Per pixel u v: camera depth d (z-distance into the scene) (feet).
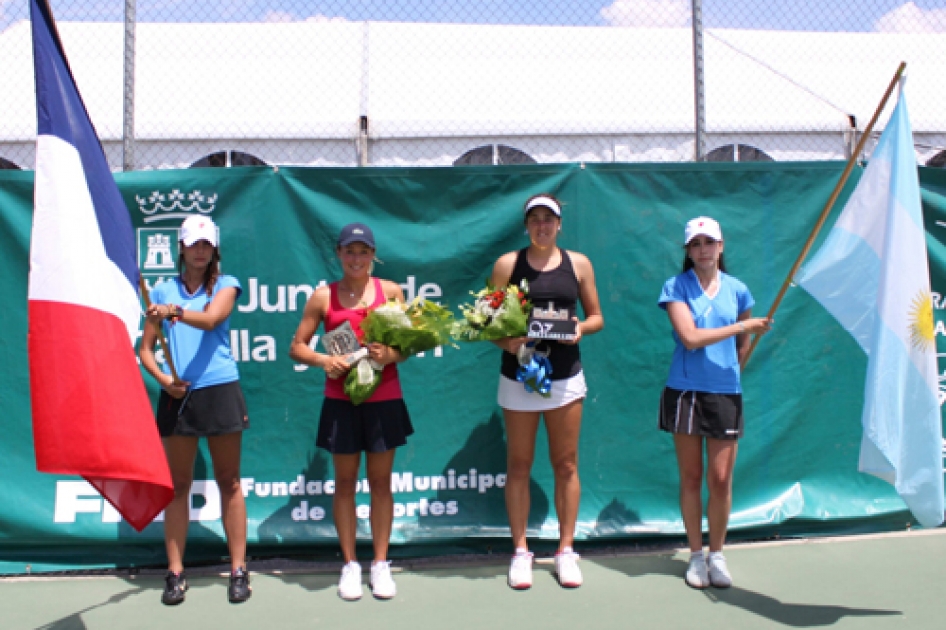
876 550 13.34
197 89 26.32
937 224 14.42
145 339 11.61
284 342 13.52
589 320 12.28
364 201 13.65
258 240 13.48
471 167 13.74
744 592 11.66
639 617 10.82
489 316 11.47
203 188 13.41
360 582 11.72
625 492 13.91
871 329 11.43
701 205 14.03
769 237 14.15
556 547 13.64
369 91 27.20
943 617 10.75
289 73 27.30
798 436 14.16
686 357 11.80
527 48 29.09
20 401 13.12
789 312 14.15
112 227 10.13
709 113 27.09
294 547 13.29
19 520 12.97
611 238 13.91
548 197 11.87
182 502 11.66
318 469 13.51
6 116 24.67
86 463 9.46
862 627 10.45
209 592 11.90
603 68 28.78
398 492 13.62
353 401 11.14
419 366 13.74
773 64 30.48
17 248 13.14
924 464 11.02
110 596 11.79
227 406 11.45
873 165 11.43
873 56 31.04
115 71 26.86
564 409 11.90
